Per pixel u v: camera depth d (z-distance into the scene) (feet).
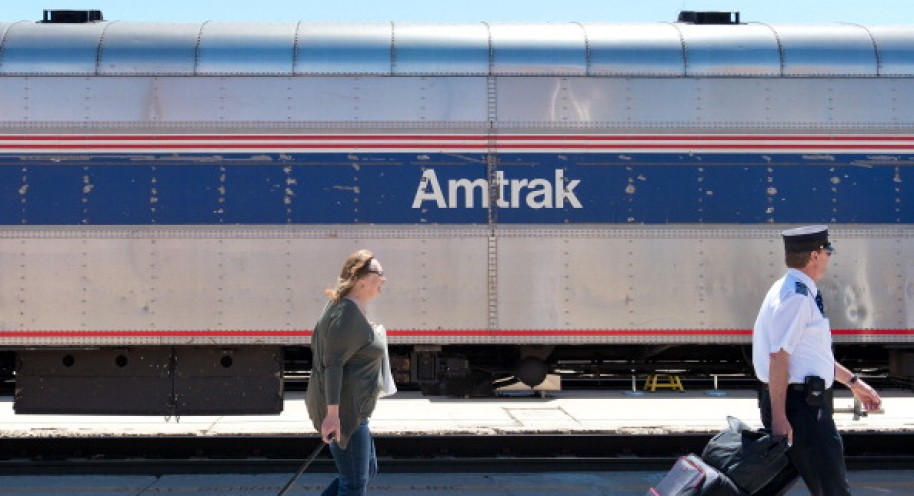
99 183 23.13
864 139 23.59
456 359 25.03
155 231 23.03
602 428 30.78
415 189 23.26
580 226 23.24
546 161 23.39
